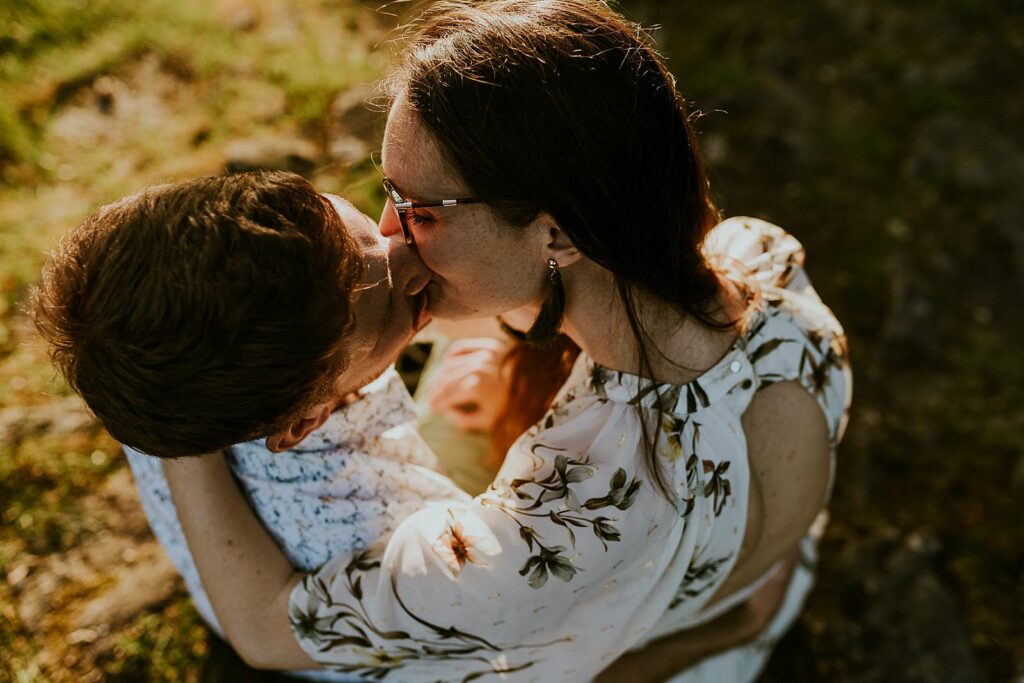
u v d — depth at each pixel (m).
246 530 1.22
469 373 1.63
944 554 2.08
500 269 1.13
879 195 2.81
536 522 1.14
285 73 2.83
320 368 0.99
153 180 2.43
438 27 1.07
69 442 1.93
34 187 2.41
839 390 1.34
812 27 3.38
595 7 1.08
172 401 0.93
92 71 2.69
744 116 2.96
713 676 1.72
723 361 1.20
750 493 1.29
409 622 1.17
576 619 1.24
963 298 2.57
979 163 2.88
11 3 2.74
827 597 1.97
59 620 1.71
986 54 3.28
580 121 1.01
